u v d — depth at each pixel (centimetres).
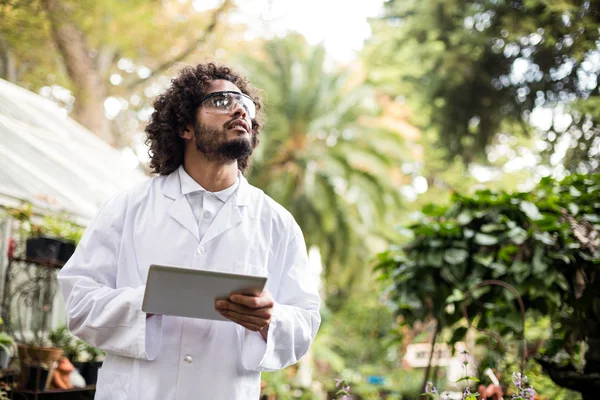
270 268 217
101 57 1343
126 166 693
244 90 236
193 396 196
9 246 460
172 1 1340
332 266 1390
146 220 208
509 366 402
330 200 1325
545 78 838
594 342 377
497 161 1368
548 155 793
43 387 417
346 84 1370
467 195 423
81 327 197
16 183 441
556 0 721
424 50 1013
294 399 777
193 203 213
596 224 389
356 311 1343
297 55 1358
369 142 1361
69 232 467
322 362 1254
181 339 199
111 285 207
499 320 390
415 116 1278
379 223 1377
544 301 394
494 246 401
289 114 1337
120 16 1198
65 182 496
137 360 198
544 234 387
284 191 1320
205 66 229
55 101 1382
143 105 1491
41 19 1015
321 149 1377
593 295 382
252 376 207
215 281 175
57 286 507
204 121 212
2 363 410
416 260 419
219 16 1366
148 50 1348
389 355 1248
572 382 365
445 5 966
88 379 472
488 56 930
